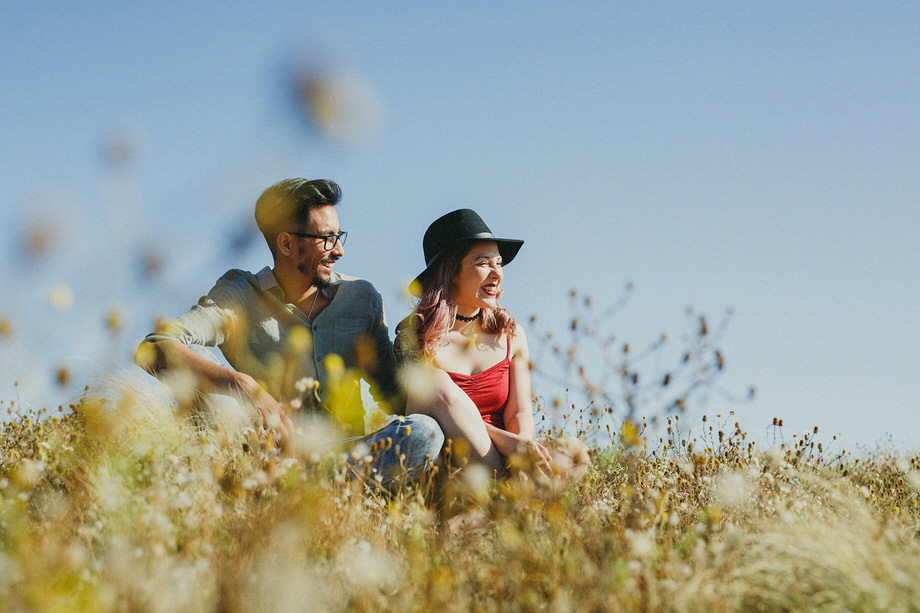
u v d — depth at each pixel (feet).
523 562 7.63
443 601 6.74
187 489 8.48
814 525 8.55
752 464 12.51
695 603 6.72
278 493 8.34
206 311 12.25
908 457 15.79
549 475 10.45
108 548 7.18
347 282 13.47
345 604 6.73
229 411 11.03
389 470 10.77
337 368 10.66
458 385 12.46
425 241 13.29
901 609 6.81
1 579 5.88
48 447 10.13
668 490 10.78
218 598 6.21
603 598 6.60
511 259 14.85
